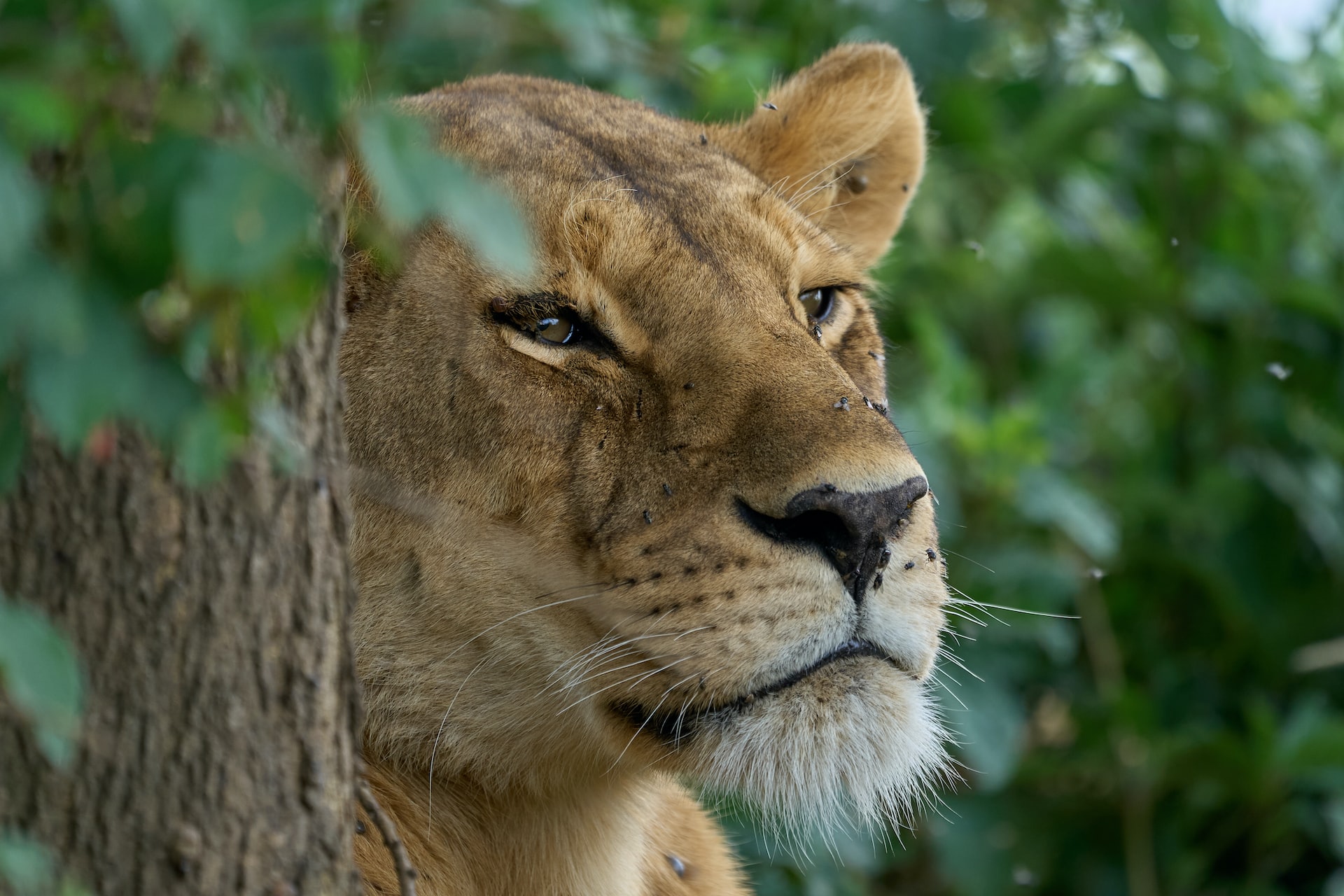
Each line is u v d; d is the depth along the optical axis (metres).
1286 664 11.10
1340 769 9.80
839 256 7.21
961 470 10.13
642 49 9.31
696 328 6.10
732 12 11.18
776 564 5.67
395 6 4.56
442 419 6.02
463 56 8.85
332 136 3.31
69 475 3.43
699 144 7.23
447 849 6.26
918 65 10.51
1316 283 11.23
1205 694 10.95
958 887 9.71
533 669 6.07
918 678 5.96
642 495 5.89
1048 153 11.27
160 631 3.56
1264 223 11.59
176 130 2.86
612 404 6.06
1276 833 10.14
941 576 6.18
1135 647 11.31
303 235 3.14
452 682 6.10
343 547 4.00
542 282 6.02
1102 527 9.98
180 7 2.69
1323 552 11.34
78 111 2.90
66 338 2.80
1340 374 11.52
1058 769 10.30
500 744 6.18
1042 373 11.66
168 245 2.84
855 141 8.08
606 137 6.73
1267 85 10.93
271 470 3.66
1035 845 10.16
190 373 3.18
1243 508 11.18
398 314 6.05
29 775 3.53
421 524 6.04
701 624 5.73
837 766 5.75
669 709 5.84
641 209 6.28
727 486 5.79
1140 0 10.74
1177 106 11.30
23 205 2.62
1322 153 11.34
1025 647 9.91
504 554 6.03
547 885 6.59
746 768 5.74
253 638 3.70
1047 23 11.72
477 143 6.29
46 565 3.45
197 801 3.66
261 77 3.13
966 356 11.85
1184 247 11.65
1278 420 11.49
